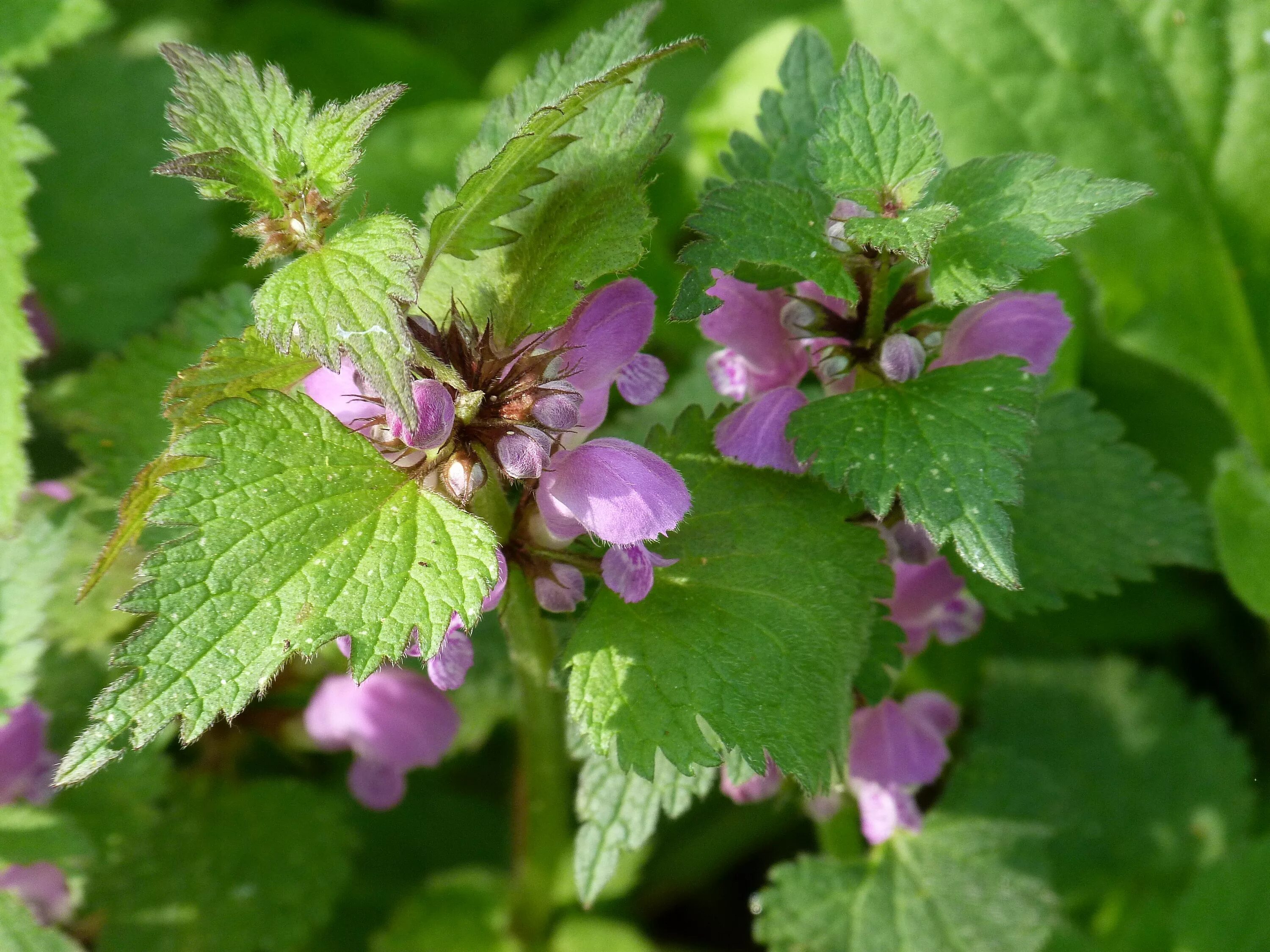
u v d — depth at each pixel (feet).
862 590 0.45
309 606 0.39
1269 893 0.62
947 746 0.62
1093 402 0.55
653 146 0.44
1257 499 0.65
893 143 0.44
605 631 0.44
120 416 0.56
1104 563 0.53
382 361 0.38
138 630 0.38
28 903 0.56
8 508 0.56
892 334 0.45
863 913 0.56
